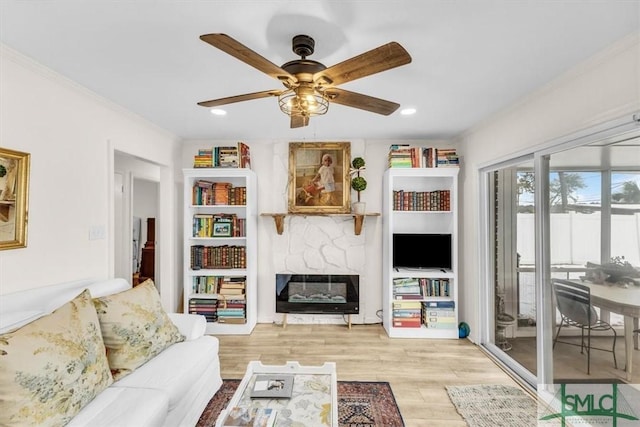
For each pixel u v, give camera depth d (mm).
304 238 3998
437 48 1797
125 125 2912
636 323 1726
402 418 2174
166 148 3689
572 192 2125
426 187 3961
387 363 2969
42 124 2051
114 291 2289
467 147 3600
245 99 1829
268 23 1565
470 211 3500
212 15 1503
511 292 2943
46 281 2080
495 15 1498
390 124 3320
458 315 3688
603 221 1895
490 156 3094
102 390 1629
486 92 2434
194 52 1853
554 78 2174
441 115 2994
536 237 2422
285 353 3174
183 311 3883
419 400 2381
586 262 2020
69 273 2270
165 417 1631
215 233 3801
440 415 2211
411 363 2969
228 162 3686
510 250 2949
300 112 1881
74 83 2262
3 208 1808
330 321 4031
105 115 2641
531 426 2092
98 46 1785
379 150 4004
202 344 2285
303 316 4039
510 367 2883
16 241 1866
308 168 3957
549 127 2285
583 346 2061
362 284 3984
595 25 1566
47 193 2090
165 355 2068
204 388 2201
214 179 4031
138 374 1841
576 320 2113
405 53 1327
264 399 1719
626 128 1734
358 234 3941
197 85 2322
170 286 3797
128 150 2957
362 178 3832
